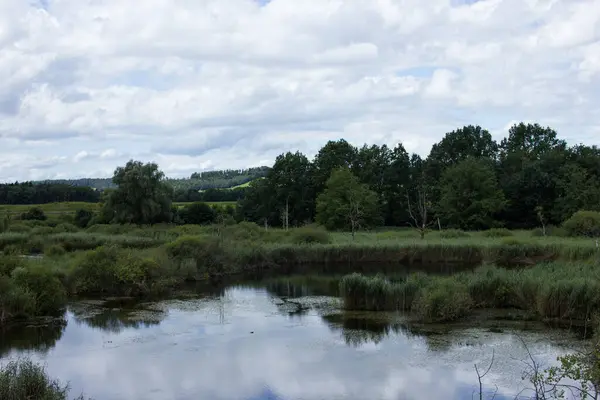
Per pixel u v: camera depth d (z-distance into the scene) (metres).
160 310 22.55
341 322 19.58
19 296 20.64
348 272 34.31
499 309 20.73
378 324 19.06
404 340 16.92
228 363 15.16
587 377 8.62
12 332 18.80
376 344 16.61
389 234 53.88
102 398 12.66
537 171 69.44
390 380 13.50
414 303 20.53
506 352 15.34
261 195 83.19
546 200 68.62
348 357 15.42
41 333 18.66
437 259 38.38
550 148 83.50
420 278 22.50
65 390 12.52
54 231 54.81
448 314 19.31
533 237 45.94
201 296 25.98
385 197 82.62
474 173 67.81
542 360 14.48
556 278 20.73
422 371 14.06
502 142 93.31
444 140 93.56
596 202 59.38
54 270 26.58
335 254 39.19
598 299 18.28
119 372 14.49
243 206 85.50
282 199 81.94
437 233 53.47
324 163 83.12
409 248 39.12
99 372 14.52
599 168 70.94
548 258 35.12
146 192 65.06
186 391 13.06
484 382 13.11
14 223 62.19
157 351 16.44
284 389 13.09
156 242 42.28
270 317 20.98
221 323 20.06
